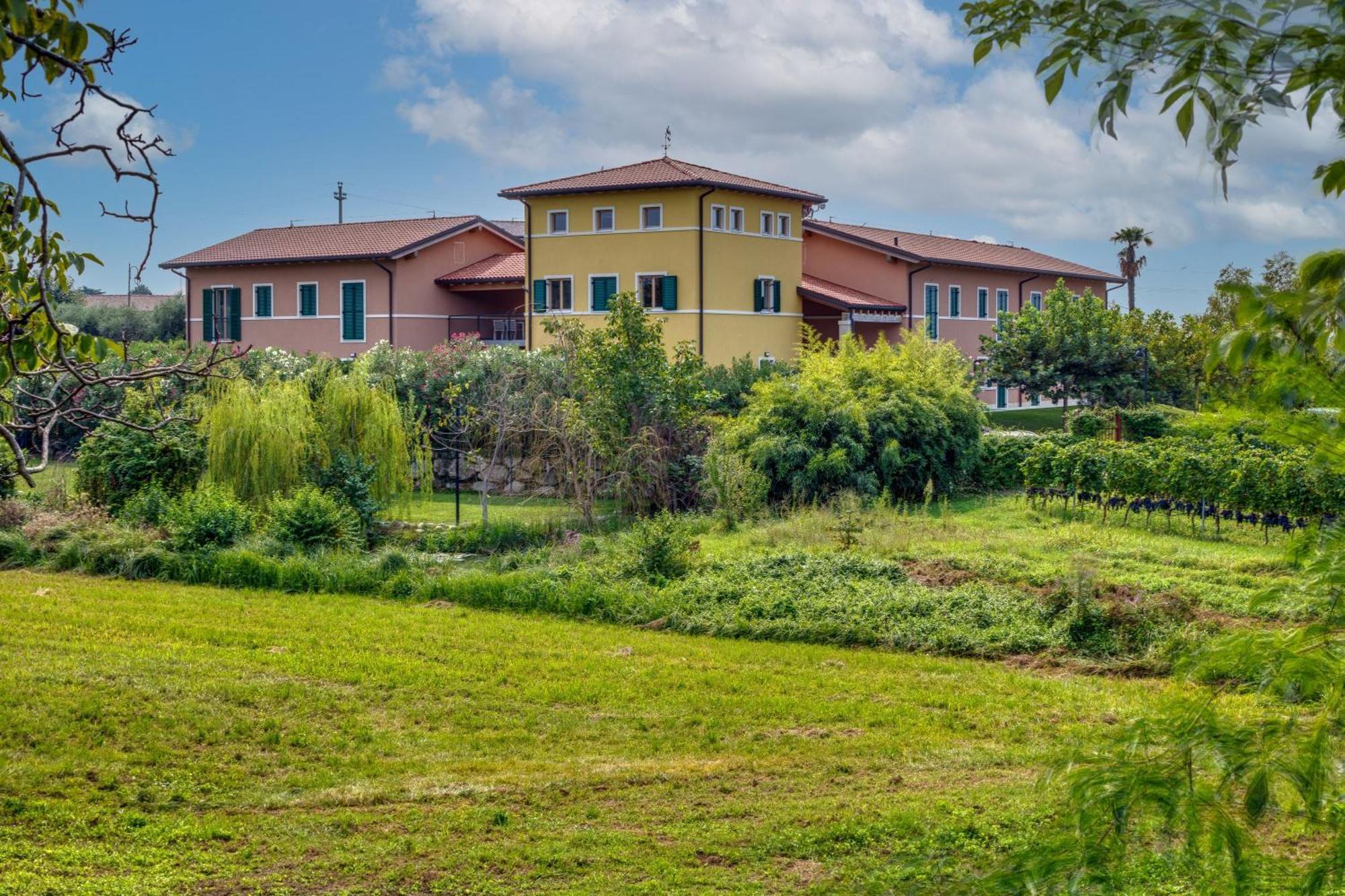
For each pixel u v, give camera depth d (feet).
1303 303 8.62
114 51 14.66
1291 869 8.78
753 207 135.33
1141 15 8.41
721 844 24.52
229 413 64.64
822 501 73.61
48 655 39.55
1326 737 8.57
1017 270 170.40
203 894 22.25
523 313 147.74
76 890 22.06
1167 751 9.19
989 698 35.47
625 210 131.75
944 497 76.89
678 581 50.03
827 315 144.46
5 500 64.39
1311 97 8.41
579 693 36.22
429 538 63.16
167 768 29.30
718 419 77.05
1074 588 43.55
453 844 24.67
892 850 23.65
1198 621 40.98
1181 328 122.62
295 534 58.75
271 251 154.71
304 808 26.86
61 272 17.71
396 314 146.82
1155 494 67.10
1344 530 9.15
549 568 52.85
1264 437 8.91
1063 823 9.54
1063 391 122.31
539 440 76.84
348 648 41.70
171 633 43.73
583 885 22.63
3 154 14.64
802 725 33.24
